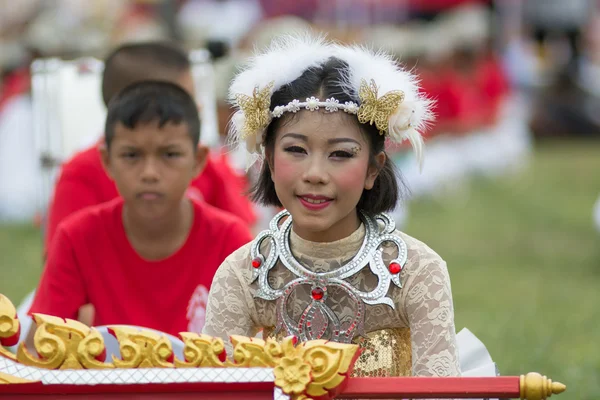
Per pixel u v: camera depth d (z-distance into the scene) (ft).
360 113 23.52
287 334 24.53
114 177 31.94
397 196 25.25
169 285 32.48
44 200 43.73
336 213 23.57
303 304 24.54
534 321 52.39
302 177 23.35
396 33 111.96
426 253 24.47
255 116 24.22
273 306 24.97
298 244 24.75
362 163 23.72
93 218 32.58
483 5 145.69
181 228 32.42
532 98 157.69
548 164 135.03
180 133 31.55
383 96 23.59
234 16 118.73
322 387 20.61
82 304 32.63
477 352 28.48
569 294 60.85
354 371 24.62
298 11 124.26
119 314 32.40
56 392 21.20
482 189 115.14
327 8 124.57
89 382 21.04
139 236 32.27
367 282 24.50
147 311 32.48
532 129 156.76
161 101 31.45
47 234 37.40
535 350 45.75
